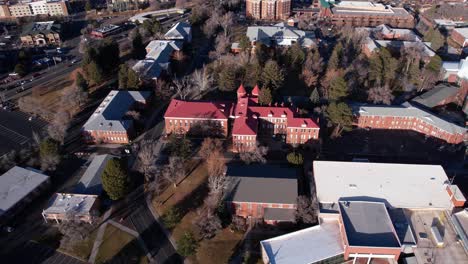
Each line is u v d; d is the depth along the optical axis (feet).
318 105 576.20
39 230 391.65
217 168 456.86
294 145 502.79
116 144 526.57
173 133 532.73
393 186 404.36
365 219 361.30
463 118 578.25
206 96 640.17
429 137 533.14
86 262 356.59
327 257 341.00
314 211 381.40
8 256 363.97
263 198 389.60
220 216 391.04
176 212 389.39
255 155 468.75
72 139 539.29
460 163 481.05
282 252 347.15
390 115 543.39
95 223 396.57
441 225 370.12
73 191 424.05
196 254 362.12
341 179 413.80
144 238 380.78
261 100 561.43
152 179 457.27
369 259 343.46
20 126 574.97
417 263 336.49
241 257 359.66
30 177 442.91
